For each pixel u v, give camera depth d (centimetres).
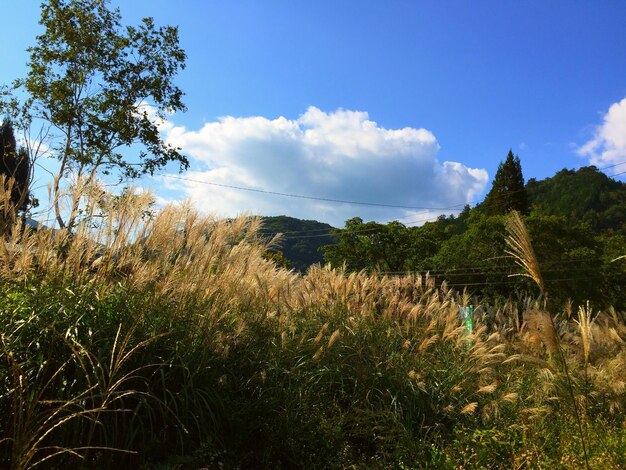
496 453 498
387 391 561
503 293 3155
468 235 3612
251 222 580
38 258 462
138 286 472
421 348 614
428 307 755
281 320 590
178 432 420
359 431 517
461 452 479
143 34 2022
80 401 358
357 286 742
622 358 754
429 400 566
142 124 2002
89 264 486
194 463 414
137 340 432
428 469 470
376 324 698
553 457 512
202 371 463
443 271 3544
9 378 366
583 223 3956
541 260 3516
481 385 608
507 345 809
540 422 582
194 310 504
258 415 492
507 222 430
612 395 658
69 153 1877
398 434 510
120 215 486
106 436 377
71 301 438
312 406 514
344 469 457
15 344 385
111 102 1934
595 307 3338
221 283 530
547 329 437
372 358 605
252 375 516
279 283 639
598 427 583
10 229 477
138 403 410
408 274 905
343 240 4903
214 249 548
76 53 1911
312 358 546
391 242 4769
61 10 1895
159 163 2062
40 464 359
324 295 700
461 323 820
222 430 457
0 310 405
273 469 460
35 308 414
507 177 6256
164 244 512
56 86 1859
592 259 3528
